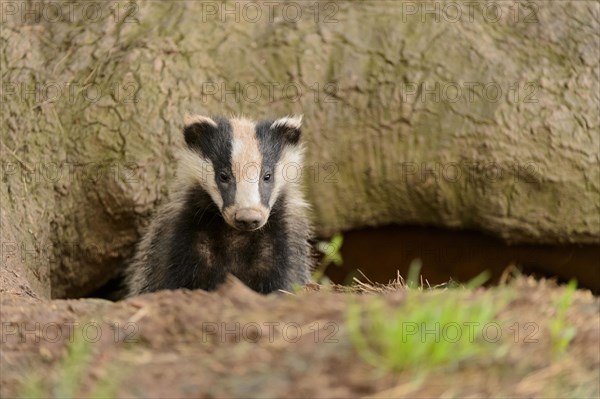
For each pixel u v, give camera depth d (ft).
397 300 20.01
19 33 43.01
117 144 41.52
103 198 41.60
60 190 41.37
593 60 43.80
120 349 19.27
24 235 39.55
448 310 17.71
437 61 43.16
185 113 38.63
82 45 42.96
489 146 42.80
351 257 47.78
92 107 41.81
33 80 42.14
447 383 16.80
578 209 43.50
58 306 21.97
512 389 16.74
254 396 16.60
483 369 17.24
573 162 43.01
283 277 33.01
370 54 43.14
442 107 42.93
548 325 19.04
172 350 19.03
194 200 32.89
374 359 17.26
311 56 42.96
